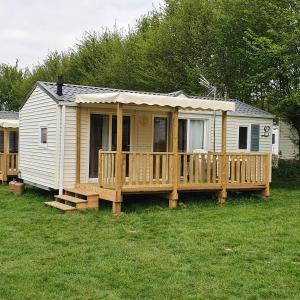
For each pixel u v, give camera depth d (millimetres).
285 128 25422
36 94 15133
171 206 12242
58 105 13312
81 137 13719
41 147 14617
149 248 8117
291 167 21953
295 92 17453
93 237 8969
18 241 8609
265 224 10164
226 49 23766
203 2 26359
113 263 7160
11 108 42906
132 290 5969
